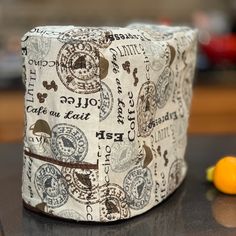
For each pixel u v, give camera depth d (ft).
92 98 2.04
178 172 2.50
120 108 2.06
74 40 2.02
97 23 6.23
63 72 2.04
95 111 2.05
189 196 2.45
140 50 2.10
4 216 2.23
